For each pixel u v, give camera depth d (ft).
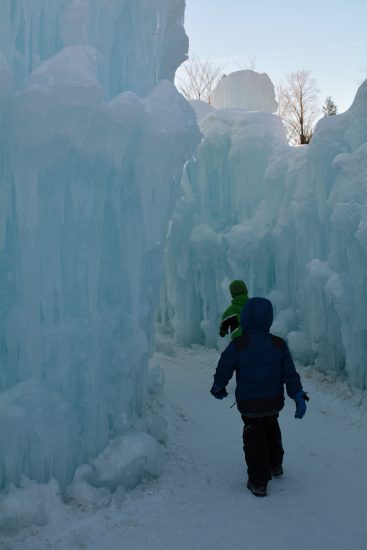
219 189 28.96
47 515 11.16
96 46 13.69
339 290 20.98
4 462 11.51
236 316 19.11
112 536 10.85
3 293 12.21
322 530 11.14
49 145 11.58
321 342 23.22
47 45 12.79
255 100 36.35
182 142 14.24
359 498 12.60
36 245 11.76
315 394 21.25
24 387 11.73
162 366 26.21
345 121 23.31
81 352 12.73
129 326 13.99
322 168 23.13
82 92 11.39
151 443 13.50
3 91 10.82
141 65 15.25
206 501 12.46
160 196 14.11
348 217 20.38
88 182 12.62
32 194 11.60
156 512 11.86
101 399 13.16
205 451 15.62
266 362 13.00
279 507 12.17
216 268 27.71
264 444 12.85
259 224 27.12
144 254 15.33
